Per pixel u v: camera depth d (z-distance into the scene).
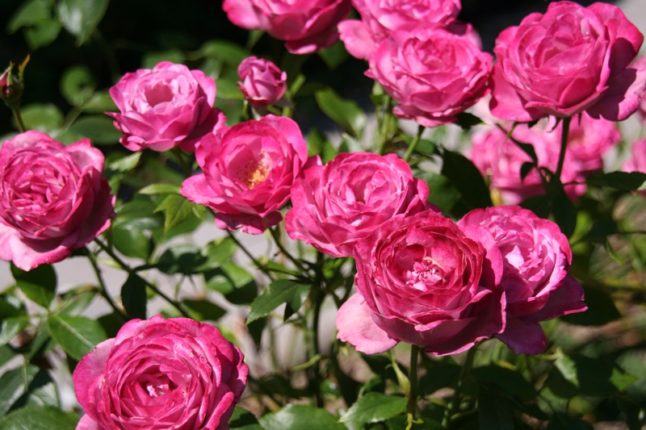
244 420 0.78
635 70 0.78
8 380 0.86
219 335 0.72
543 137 0.99
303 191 0.75
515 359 0.97
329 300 1.08
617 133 1.04
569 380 0.87
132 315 0.84
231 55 1.06
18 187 0.77
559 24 0.77
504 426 0.81
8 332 0.86
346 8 0.88
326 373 0.99
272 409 1.01
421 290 0.69
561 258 0.72
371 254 0.70
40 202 0.77
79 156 0.79
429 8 0.84
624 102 0.77
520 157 0.98
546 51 0.77
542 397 0.87
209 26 1.99
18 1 1.95
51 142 0.79
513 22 2.15
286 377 1.04
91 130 0.96
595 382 0.86
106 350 0.73
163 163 0.97
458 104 0.79
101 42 1.18
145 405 0.70
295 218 0.75
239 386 0.72
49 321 0.85
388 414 0.79
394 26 0.84
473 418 0.86
